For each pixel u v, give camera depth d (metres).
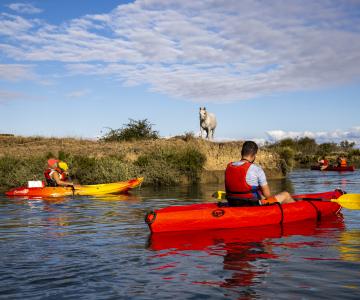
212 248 5.31
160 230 6.38
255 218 6.81
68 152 21.55
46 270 4.33
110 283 3.89
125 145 24.86
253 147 6.98
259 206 6.90
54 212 8.96
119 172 16.52
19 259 4.79
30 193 12.96
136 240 5.87
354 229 6.51
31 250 5.25
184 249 5.27
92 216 8.29
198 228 6.53
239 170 6.87
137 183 14.08
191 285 3.80
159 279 3.99
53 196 12.63
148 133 29.52
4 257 4.88
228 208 6.72
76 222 7.54
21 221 7.72
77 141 29.02
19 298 3.51
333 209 7.86
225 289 3.67
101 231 6.61
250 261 4.61
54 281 3.96
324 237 5.90
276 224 7.00
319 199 8.00
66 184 13.09
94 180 16.77
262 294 3.52
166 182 17.52
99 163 17.27
